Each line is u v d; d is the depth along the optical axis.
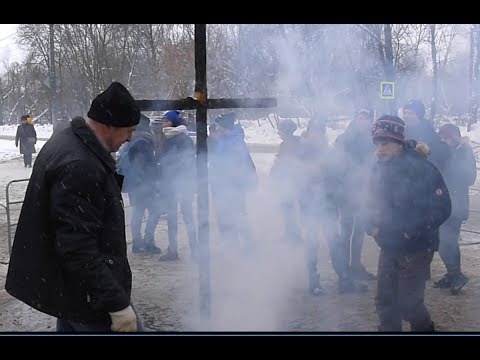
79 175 2.16
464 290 4.39
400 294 3.07
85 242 2.15
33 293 2.26
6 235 6.80
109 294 2.16
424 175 3.04
